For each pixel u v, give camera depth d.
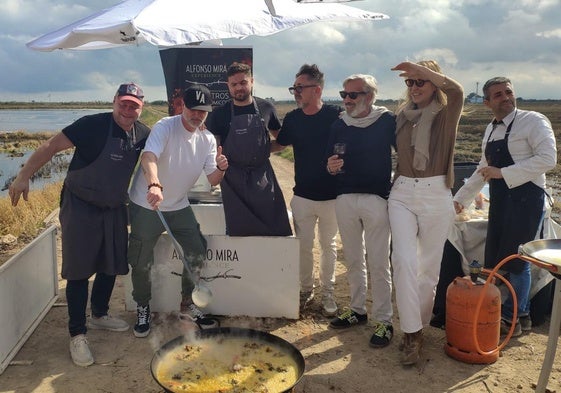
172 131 3.64
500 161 3.87
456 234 4.27
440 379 3.39
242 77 3.90
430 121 3.40
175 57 5.68
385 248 3.81
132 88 3.46
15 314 3.70
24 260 3.89
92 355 3.57
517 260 3.85
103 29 3.41
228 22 3.85
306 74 4.00
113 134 3.49
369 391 3.24
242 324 4.21
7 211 8.35
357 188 3.76
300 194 4.30
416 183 3.49
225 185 4.11
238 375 2.82
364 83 3.62
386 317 3.90
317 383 3.32
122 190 3.56
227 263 4.24
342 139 3.76
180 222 3.96
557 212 8.97
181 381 2.75
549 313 4.48
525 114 3.79
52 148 3.40
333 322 4.14
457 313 3.58
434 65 3.44
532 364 3.60
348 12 4.84
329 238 4.36
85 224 3.50
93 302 4.06
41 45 3.98
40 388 3.23
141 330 3.96
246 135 3.95
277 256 4.20
